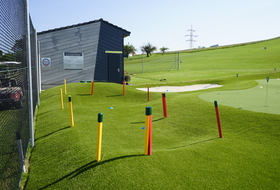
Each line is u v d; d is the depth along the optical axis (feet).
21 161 16.62
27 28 24.30
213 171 14.87
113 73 83.15
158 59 271.08
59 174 15.94
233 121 26.89
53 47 77.00
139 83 95.30
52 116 33.30
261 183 13.51
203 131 25.67
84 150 18.97
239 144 20.40
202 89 67.46
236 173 14.66
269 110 29.43
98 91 57.16
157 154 17.44
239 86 60.59
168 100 43.83
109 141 22.49
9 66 15.38
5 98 15.33
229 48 322.96
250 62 173.68
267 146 19.86
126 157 16.83
